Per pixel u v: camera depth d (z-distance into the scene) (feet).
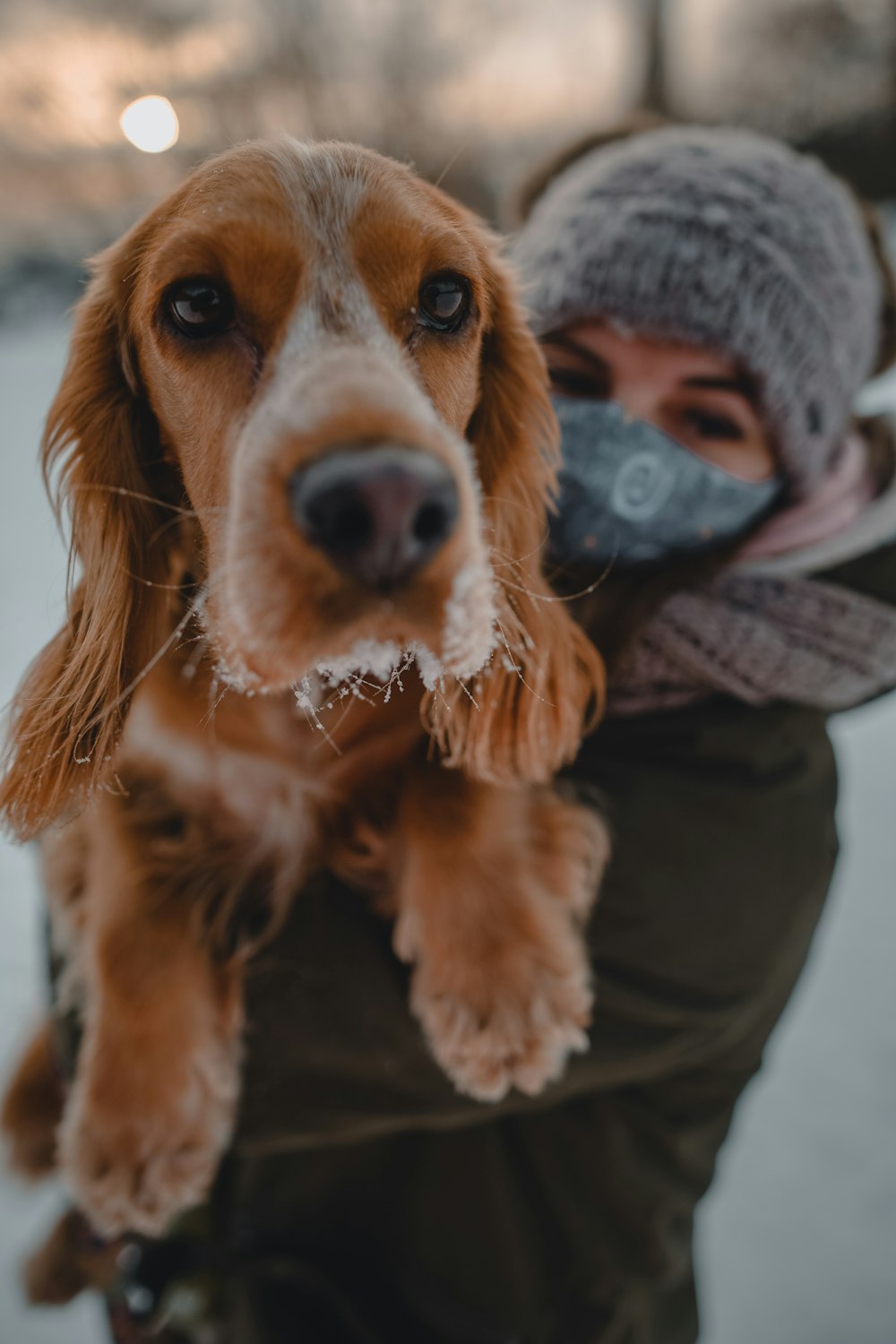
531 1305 4.77
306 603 2.91
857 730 13.57
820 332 5.04
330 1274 4.91
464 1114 4.52
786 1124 8.32
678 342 5.00
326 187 3.43
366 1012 4.42
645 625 4.95
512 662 4.22
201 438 3.55
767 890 4.77
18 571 18.44
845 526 5.17
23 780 4.27
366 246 3.40
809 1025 9.12
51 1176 6.54
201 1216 4.90
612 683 5.10
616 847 4.71
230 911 4.93
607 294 4.99
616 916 4.67
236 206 3.37
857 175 41.45
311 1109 4.48
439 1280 4.84
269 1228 4.91
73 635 4.31
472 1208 4.83
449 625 3.00
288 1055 4.47
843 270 5.18
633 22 42.50
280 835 5.06
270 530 2.94
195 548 4.12
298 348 3.29
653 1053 4.62
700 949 4.68
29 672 4.39
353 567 2.87
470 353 3.80
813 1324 7.02
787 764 5.00
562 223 5.24
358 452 2.82
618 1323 4.66
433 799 4.98
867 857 11.00
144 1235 4.75
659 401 5.18
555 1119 4.84
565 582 5.28
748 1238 7.56
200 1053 4.74
